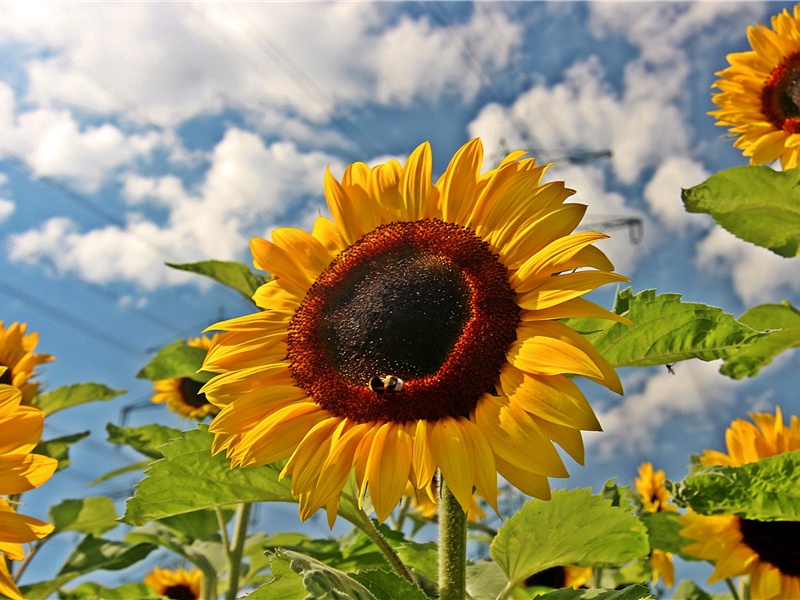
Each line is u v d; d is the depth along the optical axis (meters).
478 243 0.36
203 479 0.37
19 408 0.35
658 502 0.67
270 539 0.69
